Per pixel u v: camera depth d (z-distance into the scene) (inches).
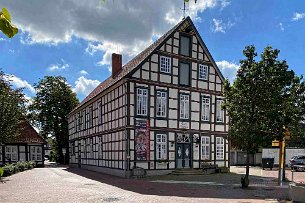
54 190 703.1
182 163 1120.8
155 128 1071.6
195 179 936.3
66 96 2245.3
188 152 1141.1
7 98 1033.5
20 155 1673.2
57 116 2225.6
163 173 1070.4
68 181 901.2
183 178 967.0
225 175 1066.7
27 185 802.2
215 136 1210.6
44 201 563.5
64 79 2272.4
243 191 681.6
